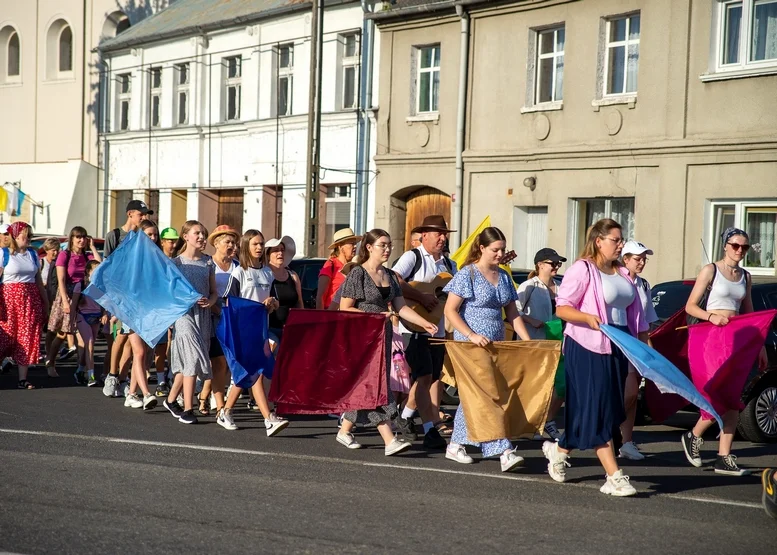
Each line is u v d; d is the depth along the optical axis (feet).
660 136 65.77
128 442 30.48
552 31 73.56
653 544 19.95
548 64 73.92
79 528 19.99
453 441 28.96
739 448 33.91
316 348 30.50
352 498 23.47
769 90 60.64
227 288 34.42
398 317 32.14
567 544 19.77
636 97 67.10
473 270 28.25
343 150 88.48
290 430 34.91
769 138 60.08
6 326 44.16
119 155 116.57
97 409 38.01
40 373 50.60
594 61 69.51
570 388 25.16
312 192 81.05
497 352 27.58
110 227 118.73
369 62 86.17
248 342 33.76
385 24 84.17
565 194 71.51
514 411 27.76
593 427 24.66
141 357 37.17
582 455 31.14
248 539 19.47
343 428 31.35
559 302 25.34
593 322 24.62
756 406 34.73
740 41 62.13
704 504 23.98
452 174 79.46
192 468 26.58
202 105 103.50
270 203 97.25
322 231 91.71
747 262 62.59
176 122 107.65
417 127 82.07
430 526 20.93
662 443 34.35
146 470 26.05
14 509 21.42
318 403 30.48
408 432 34.30
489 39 76.54
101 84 118.62
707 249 64.08
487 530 20.74
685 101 64.54
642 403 37.78
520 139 74.54
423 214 83.41
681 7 64.44
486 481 26.17
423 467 28.07
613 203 69.92
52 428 32.81
